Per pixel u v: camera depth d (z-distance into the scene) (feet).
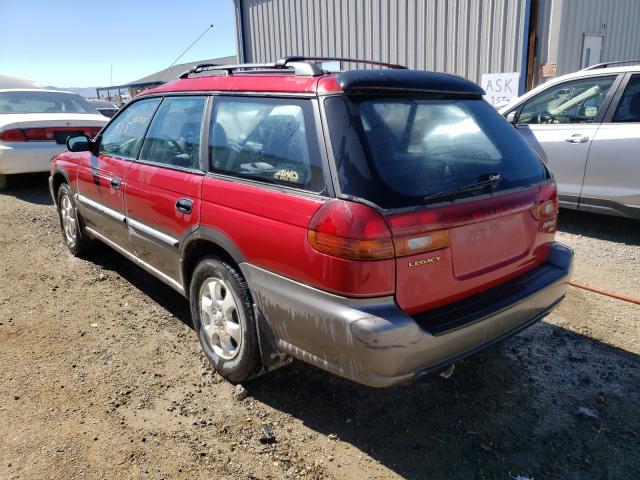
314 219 7.67
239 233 9.00
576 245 18.26
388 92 8.62
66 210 17.48
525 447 8.57
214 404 9.64
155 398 9.80
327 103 8.17
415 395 9.93
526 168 9.66
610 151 17.79
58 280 15.61
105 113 57.06
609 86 18.33
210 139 10.27
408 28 35.50
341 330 7.41
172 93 12.01
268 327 8.79
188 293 11.23
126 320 13.01
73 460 8.21
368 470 8.10
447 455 8.40
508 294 8.81
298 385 10.23
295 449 8.54
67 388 10.10
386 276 7.29
